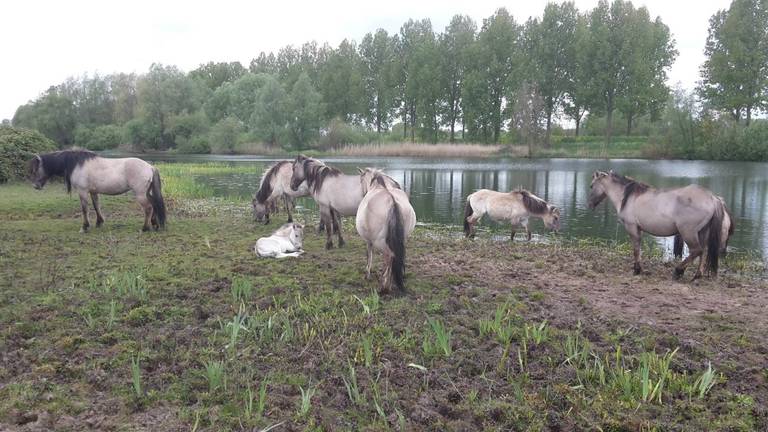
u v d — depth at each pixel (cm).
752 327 600
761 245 1173
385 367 475
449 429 388
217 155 5316
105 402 411
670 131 4638
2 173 1862
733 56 4788
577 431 388
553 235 1298
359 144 5641
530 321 600
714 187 2355
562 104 5928
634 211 849
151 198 1155
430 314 623
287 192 1292
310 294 682
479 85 5669
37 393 421
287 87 7250
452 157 4906
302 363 489
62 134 6781
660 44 5734
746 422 396
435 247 1085
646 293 748
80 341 522
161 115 5878
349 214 964
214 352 499
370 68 7219
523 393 434
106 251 942
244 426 386
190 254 929
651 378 461
